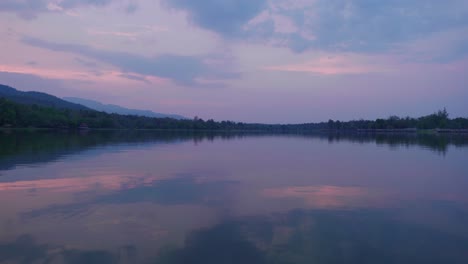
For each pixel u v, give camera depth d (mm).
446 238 9781
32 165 22625
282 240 9469
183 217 11508
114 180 18016
